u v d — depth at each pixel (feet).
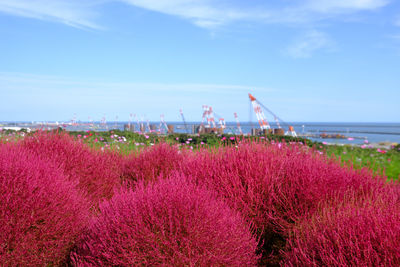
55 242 8.62
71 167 13.58
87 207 11.18
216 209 8.15
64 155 14.08
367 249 6.18
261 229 10.09
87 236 8.08
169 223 6.96
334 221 7.72
